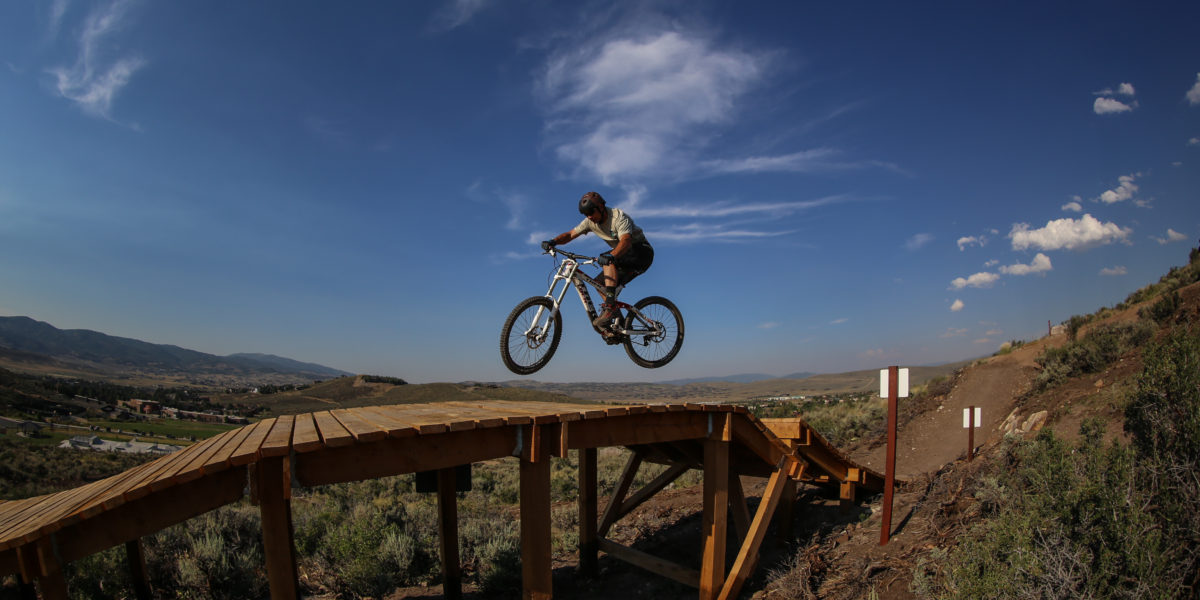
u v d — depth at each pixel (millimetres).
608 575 9406
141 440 63969
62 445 47219
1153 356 6023
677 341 8047
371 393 119688
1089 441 6168
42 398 97062
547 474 5867
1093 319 22812
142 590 7160
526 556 5758
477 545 10156
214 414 107312
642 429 6777
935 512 8047
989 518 6684
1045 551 4633
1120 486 4914
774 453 8148
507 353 7203
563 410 6480
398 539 9711
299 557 9734
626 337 7516
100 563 7801
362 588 8375
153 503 3857
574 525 12664
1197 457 4973
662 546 10484
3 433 51906
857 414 20984
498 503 16422
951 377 21500
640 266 7520
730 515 11445
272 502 4250
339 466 4641
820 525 9891
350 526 10172
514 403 8555
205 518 9734
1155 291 21703
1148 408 5910
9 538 3357
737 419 7457
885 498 7820
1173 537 4625
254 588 8133
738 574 7352
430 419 5719
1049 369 15891
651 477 16641
